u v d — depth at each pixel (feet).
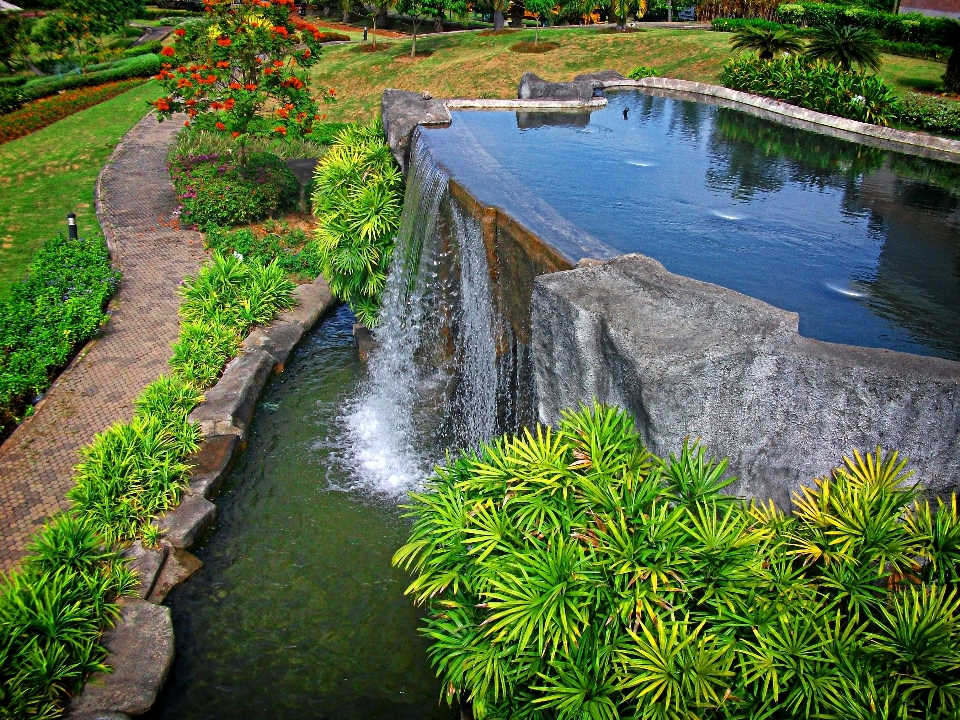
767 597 13.08
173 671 18.81
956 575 12.76
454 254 28.43
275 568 22.11
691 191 32.37
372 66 96.99
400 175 34.71
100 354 32.86
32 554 21.24
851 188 33.76
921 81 59.62
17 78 104.58
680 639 12.73
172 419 26.05
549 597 13.29
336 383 31.86
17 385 29.22
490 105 48.44
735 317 15.05
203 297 35.09
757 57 63.77
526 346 23.59
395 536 23.32
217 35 46.21
